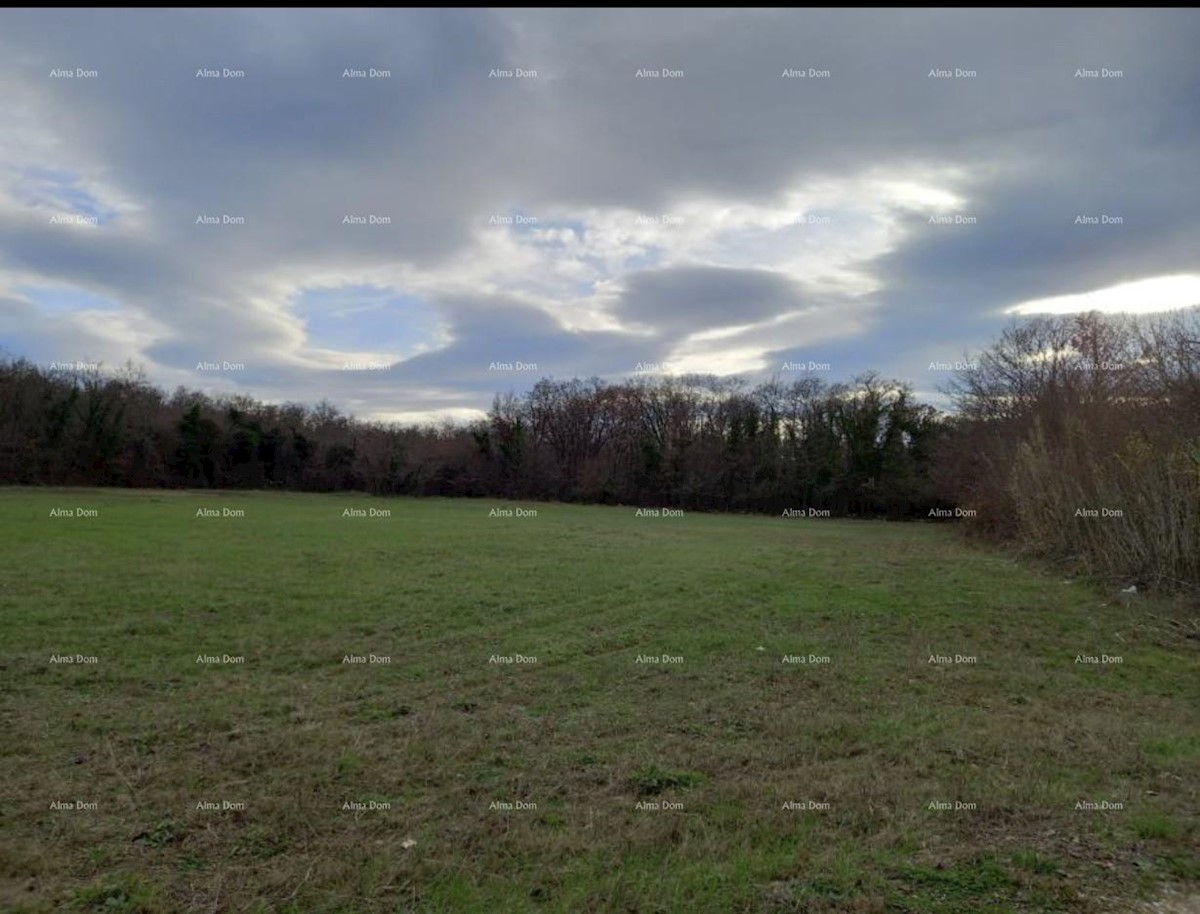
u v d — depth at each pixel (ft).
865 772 20.17
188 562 56.39
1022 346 108.37
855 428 171.83
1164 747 22.27
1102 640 38.01
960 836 16.24
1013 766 20.59
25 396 151.53
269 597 44.65
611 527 110.22
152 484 163.32
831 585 54.60
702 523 131.95
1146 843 15.98
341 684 28.86
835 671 31.42
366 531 86.63
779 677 30.48
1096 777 19.77
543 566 61.87
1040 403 88.43
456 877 14.56
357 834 16.44
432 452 189.47
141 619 37.83
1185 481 48.98
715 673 31.04
